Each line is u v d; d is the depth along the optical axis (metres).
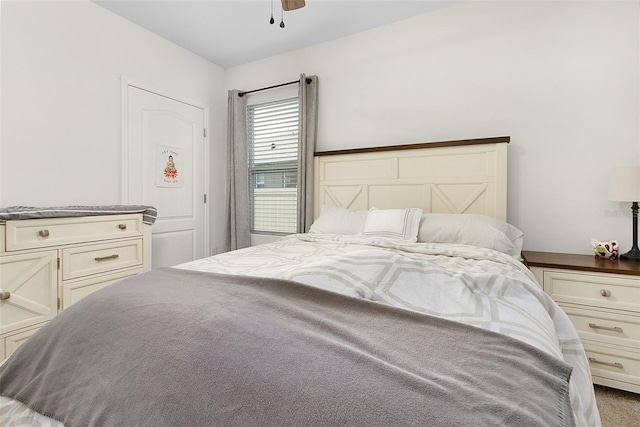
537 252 2.22
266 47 3.19
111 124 2.57
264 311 0.80
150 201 2.89
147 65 2.84
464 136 2.49
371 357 0.58
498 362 0.60
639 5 1.97
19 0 2.03
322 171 3.04
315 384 0.52
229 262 1.54
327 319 0.77
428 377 0.54
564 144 2.17
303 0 1.59
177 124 3.14
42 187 2.17
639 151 1.98
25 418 0.72
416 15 2.65
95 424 0.61
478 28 2.43
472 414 0.45
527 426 0.44
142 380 0.61
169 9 2.54
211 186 3.55
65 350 0.78
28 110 2.09
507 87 2.34
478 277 1.07
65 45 2.27
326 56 3.08
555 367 0.61
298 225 3.10
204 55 3.36
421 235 2.12
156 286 1.01
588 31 2.09
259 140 3.58
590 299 1.73
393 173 2.67
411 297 0.94
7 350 1.62
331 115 3.07
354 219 2.46
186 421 0.52
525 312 0.91
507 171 2.32
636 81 1.98
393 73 2.77
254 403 0.51
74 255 1.90
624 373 1.65
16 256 1.64
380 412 0.46
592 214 2.10
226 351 0.62
